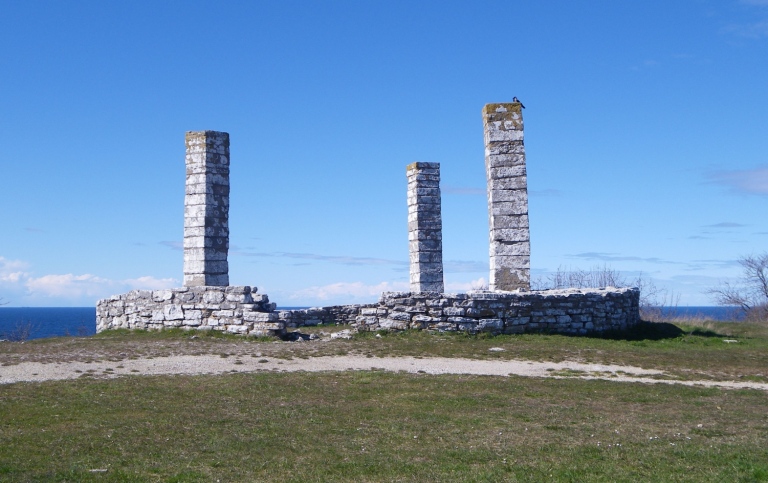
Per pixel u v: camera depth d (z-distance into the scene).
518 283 29.95
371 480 10.52
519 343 24.66
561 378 18.83
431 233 36.50
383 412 14.56
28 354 21.34
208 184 30.08
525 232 30.06
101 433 12.70
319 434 12.86
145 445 12.04
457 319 26.03
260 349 22.81
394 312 26.23
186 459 11.33
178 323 27.20
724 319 45.50
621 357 22.42
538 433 13.16
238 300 26.34
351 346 23.39
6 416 13.81
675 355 23.22
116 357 21.00
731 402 16.31
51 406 14.67
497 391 16.80
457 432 13.16
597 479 10.60
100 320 30.38
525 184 30.20
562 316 27.36
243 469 10.91
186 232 30.22
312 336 26.06
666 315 41.84
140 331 27.34
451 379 18.17
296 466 11.09
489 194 30.66
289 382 17.47
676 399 16.47
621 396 16.64
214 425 13.36
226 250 30.50
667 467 11.17
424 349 23.05
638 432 13.33
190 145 30.39
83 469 10.74
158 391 16.25
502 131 30.44
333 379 17.94
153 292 27.88
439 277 36.47
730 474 10.83
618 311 29.28
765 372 20.88
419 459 11.53
